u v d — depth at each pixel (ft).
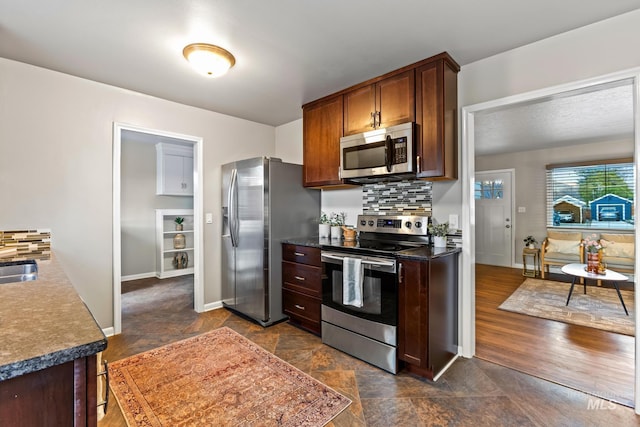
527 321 10.11
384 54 7.34
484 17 5.92
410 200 9.07
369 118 8.50
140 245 16.96
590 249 12.23
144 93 9.69
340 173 8.97
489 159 20.29
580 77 6.23
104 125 8.99
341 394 6.20
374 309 7.32
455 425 5.32
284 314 10.30
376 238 9.63
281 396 6.12
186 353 7.95
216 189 11.58
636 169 5.65
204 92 9.64
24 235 7.82
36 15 5.79
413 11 5.74
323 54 7.34
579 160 17.16
